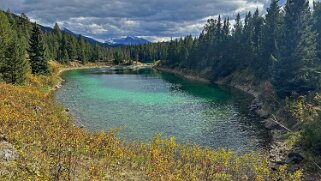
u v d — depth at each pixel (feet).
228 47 308.81
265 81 207.82
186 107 159.12
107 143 76.33
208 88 247.50
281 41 147.95
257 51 253.03
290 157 77.97
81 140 72.43
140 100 178.29
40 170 49.57
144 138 99.35
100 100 172.55
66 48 532.73
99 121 120.67
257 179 63.41
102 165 60.54
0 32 250.37
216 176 64.44
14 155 51.49
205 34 403.75
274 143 96.12
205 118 133.28
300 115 106.42
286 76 133.69
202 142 97.86
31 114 89.86
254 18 316.60
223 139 101.45
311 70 131.44
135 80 309.63
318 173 67.56
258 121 128.06
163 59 578.66
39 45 226.38
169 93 212.64
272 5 221.66
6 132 63.87
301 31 135.23
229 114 142.41
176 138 101.76
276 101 138.21
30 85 168.96
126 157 68.33
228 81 283.59
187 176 62.54
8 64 160.76
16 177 43.70
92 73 401.49
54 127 82.43
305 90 127.44
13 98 106.93
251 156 78.54
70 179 49.08
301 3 136.77
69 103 157.69
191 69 394.11
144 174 60.08
